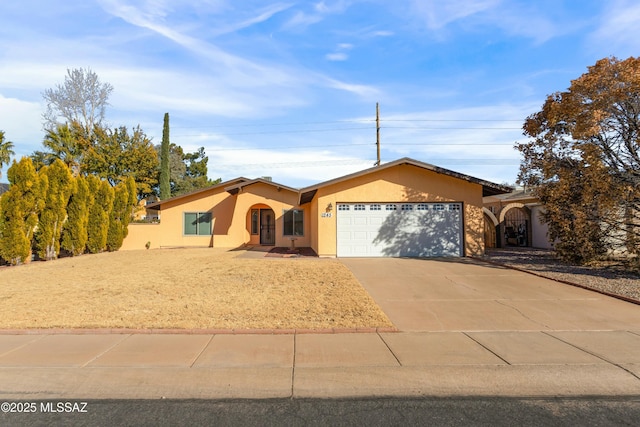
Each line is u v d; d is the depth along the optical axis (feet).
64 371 15.97
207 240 77.00
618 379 15.17
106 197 66.13
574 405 13.23
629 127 40.09
